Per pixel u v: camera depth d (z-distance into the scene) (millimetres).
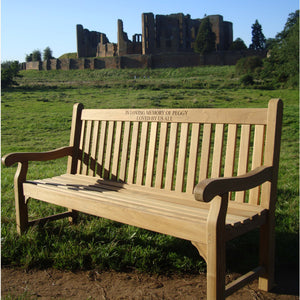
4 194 4477
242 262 2826
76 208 2658
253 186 2180
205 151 2666
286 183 5195
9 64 55781
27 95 30312
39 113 21672
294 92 29188
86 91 33094
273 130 2379
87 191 2865
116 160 3279
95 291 2383
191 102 24672
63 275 2592
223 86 34562
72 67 65625
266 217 2398
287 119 16500
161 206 2418
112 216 2416
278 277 2650
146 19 70250
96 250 2777
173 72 55344
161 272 2613
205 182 1839
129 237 3008
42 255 2754
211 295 1947
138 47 74438
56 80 49875
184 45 74688
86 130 3584
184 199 2688
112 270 2646
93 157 3457
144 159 3049
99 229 3256
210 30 64062
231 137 2566
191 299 2289
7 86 36781
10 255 2775
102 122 3441
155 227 2186
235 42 72375
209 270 1948
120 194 2807
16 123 18469
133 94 29672
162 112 2949
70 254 2738
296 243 3068
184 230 2057
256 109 2463
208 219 1945
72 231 3170
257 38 76812
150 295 2334
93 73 59938
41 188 2941
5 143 13898
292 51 36375
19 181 3129
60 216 3412
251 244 3117
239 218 2178
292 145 11070
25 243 2938
